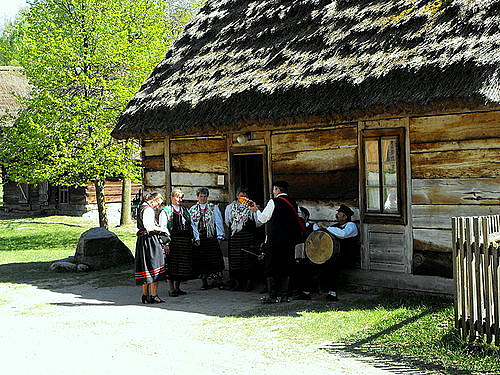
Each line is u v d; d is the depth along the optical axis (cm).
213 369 550
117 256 1314
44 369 564
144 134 1120
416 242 821
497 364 526
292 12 1084
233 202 979
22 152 1828
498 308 560
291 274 859
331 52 894
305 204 958
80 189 2781
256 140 1024
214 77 1070
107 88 1825
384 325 670
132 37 1966
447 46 744
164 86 1184
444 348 573
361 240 884
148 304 891
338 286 909
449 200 788
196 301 902
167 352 611
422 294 813
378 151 862
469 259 576
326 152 929
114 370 555
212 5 1366
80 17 1831
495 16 739
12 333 716
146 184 1246
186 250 949
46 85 1777
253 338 657
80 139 1839
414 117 819
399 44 816
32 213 3014
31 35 1834
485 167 754
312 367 545
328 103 815
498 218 654
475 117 761
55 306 895
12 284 1129
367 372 525
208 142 1120
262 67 989
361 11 938
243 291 970
